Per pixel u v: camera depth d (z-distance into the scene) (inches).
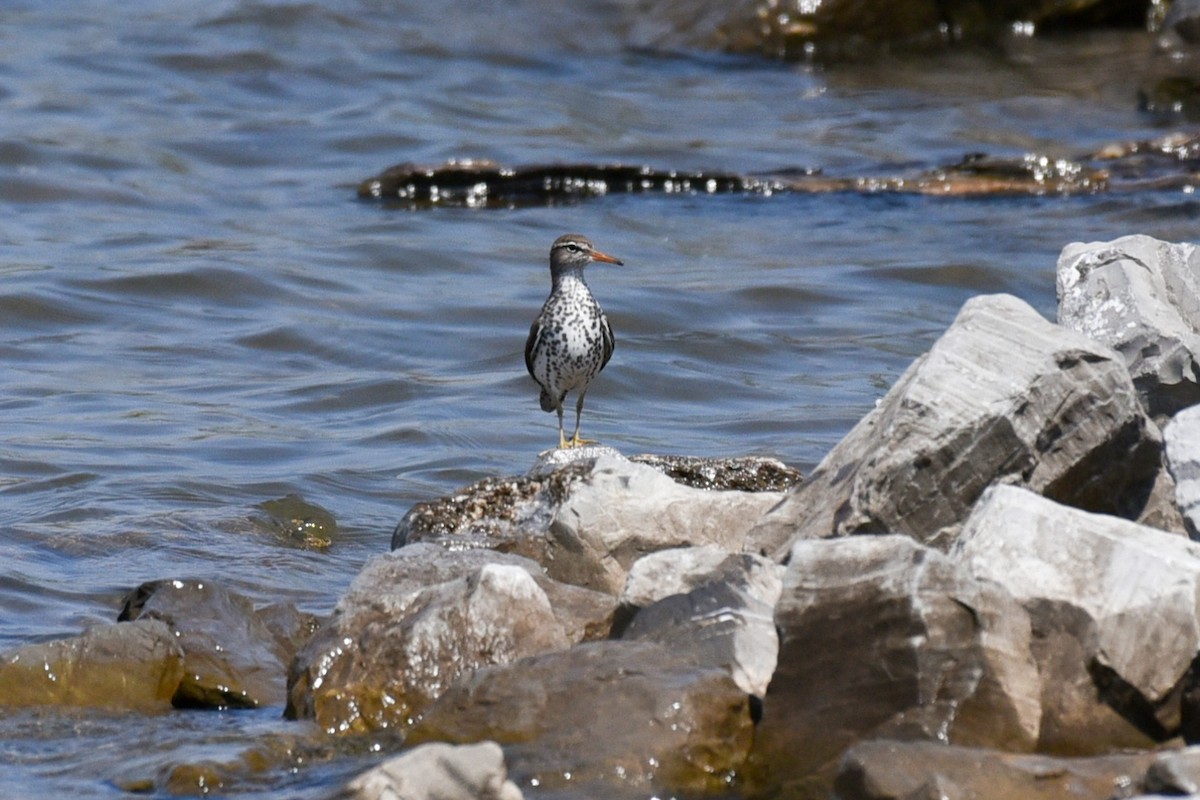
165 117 1273.4
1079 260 441.1
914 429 356.2
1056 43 1425.9
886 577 309.3
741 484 474.6
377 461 626.2
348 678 353.1
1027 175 1053.8
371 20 1541.6
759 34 1448.1
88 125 1232.8
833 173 1101.1
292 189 1114.1
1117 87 1298.0
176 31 1499.8
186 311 848.9
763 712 313.9
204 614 410.9
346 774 323.9
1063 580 314.7
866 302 852.6
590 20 1520.7
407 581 384.8
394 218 1034.7
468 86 1385.3
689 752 309.3
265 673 390.6
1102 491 375.9
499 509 449.7
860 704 303.4
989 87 1326.3
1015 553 318.0
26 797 323.6
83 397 706.8
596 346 576.4
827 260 920.9
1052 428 366.0
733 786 306.5
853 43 1438.2
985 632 302.5
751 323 824.9
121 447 633.6
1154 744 304.7
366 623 366.6
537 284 900.6
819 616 312.3
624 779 305.4
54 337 799.1
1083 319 425.4
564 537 413.1
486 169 1086.4
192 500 569.6
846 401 700.0
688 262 924.0
